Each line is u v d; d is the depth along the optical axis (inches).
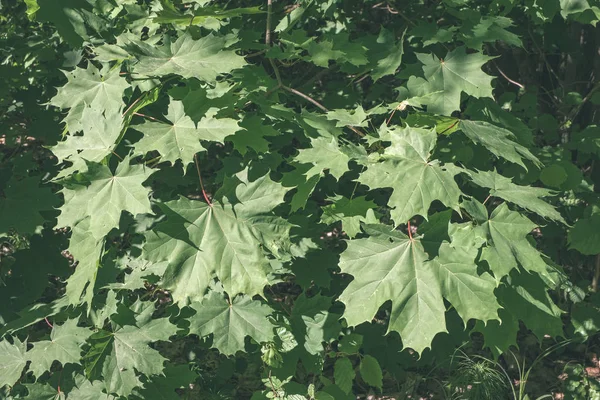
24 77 170.6
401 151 88.8
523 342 204.7
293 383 132.2
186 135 90.4
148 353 108.7
